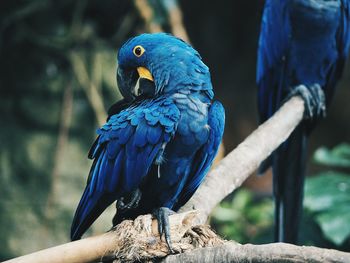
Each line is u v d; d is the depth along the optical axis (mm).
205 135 6367
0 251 13094
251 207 12547
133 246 5520
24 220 13258
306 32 9234
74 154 13656
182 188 6656
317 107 8797
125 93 6918
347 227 9375
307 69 9375
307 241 10453
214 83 19516
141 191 6461
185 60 6434
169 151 6324
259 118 9875
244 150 7258
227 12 19203
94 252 5566
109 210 13062
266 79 9703
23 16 14031
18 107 13812
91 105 13914
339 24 9430
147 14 13258
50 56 14109
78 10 14219
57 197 13383
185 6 18750
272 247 4742
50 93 13859
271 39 9594
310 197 9812
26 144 13586
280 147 8922
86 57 14125
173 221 5605
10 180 13414
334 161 10766
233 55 19609
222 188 6887
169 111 6156
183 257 5324
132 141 6125
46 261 5434
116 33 14938
